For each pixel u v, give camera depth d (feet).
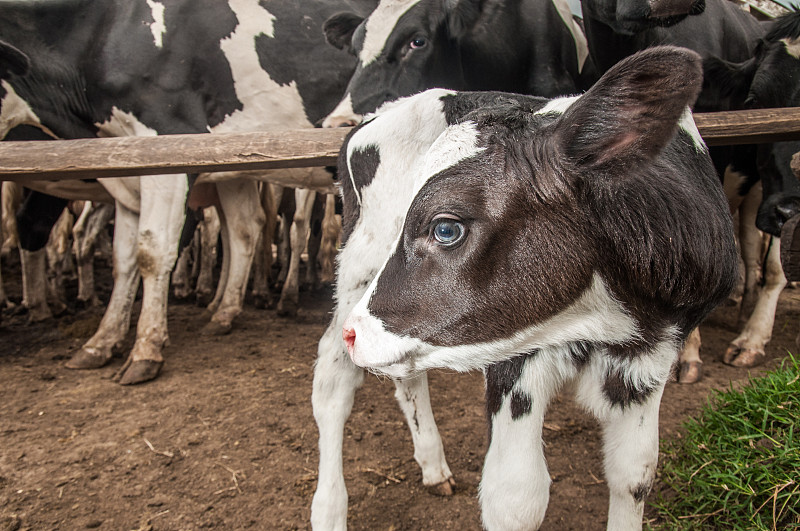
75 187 15.93
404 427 11.02
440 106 7.14
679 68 4.24
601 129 4.80
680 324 5.81
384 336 5.55
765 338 13.96
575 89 14.39
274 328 17.87
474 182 5.21
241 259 17.47
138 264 13.93
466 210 5.18
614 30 11.32
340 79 15.33
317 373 7.95
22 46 13.37
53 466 9.51
